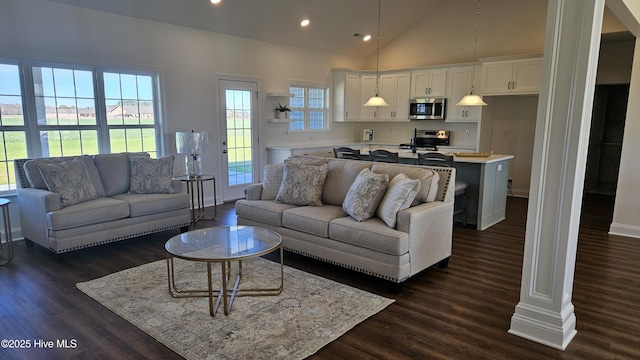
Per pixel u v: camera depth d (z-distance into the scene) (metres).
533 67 6.30
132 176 4.62
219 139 6.33
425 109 7.75
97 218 3.91
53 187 3.84
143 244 4.36
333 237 3.44
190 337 2.48
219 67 6.18
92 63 4.82
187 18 5.55
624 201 4.69
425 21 7.95
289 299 3.00
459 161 5.01
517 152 7.19
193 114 5.93
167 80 5.57
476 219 5.12
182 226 4.71
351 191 3.59
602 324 2.66
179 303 2.93
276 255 4.02
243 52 6.49
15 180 4.30
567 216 2.30
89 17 4.75
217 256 2.69
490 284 3.30
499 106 7.27
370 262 3.20
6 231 3.76
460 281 3.36
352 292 3.13
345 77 8.03
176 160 5.78
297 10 6.25
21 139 4.42
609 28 5.81
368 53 8.71
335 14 6.76
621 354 2.32
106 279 3.37
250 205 4.16
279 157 7.00
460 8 7.51
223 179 6.47
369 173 3.61
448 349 2.37
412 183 3.20
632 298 3.05
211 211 5.85
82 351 2.35
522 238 4.59
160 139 5.62
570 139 2.25
